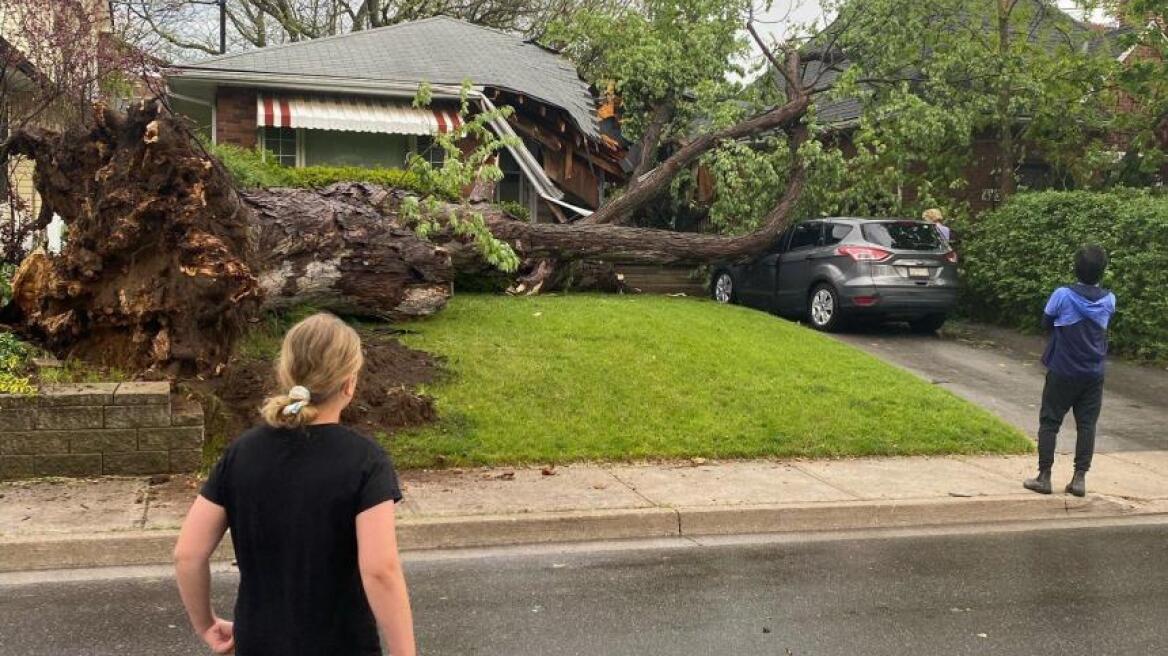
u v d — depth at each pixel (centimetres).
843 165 1647
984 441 962
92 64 1130
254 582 261
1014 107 1805
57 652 468
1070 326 795
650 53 1820
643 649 489
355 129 1689
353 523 259
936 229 1512
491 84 1778
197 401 779
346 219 1059
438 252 1126
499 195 1916
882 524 750
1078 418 810
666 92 1888
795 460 886
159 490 707
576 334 1138
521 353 1048
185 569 262
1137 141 1730
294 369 265
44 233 1086
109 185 791
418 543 657
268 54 1848
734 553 666
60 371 782
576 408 927
